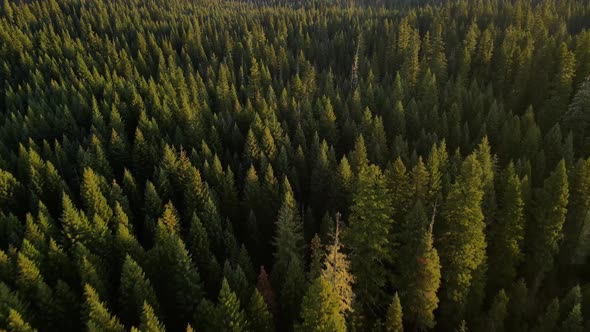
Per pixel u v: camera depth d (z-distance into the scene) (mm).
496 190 48875
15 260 41031
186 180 59094
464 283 39000
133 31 146250
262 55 128125
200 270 45219
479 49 102562
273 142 66562
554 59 87000
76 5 168125
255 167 65688
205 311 35312
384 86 100875
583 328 34719
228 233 48031
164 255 42594
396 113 71875
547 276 45688
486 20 131625
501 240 44062
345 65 127562
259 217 55062
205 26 153750
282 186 57562
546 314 37031
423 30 140500
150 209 53281
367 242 36031
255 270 50781
